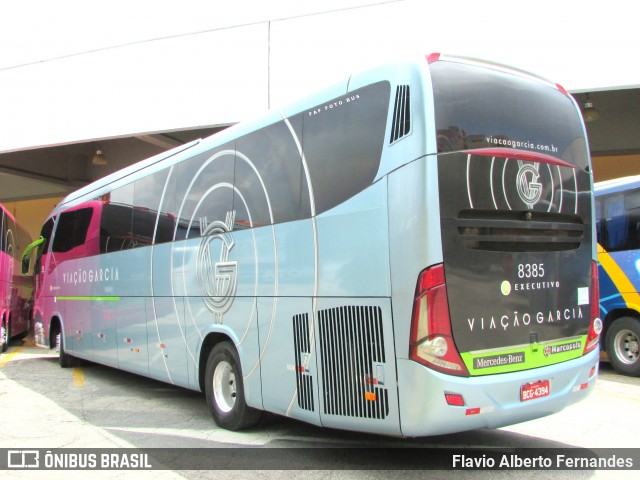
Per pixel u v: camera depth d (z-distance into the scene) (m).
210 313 6.29
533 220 4.59
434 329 3.94
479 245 4.23
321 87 5.14
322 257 4.77
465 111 4.36
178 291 6.97
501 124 4.55
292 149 5.29
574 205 5.00
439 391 3.90
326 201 4.80
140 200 8.19
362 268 4.38
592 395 7.62
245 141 5.98
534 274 4.55
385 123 4.39
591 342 5.01
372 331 4.28
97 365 11.35
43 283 12.12
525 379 4.28
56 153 21.14
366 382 4.31
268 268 5.40
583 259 5.03
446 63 4.42
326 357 4.66
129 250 8.33
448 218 4.07
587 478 4.53
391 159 4.27
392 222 4.18
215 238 6.29
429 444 5.48
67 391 8.60
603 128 15.33
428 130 4.12
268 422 6.20
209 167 6.59
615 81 10.61
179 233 7.05
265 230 5.48
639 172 15.99
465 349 4.04
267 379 5.35
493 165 4.39
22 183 22.89
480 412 4.04
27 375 10.16
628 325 9.02
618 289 9.12
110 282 8.88
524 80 4.89
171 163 7.49
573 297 4.86
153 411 7.18
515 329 4.35
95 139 14.71
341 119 4.82
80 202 10.58
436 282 3.97
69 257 10.71
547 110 4.96
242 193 5.91
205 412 7.09
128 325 8.23
